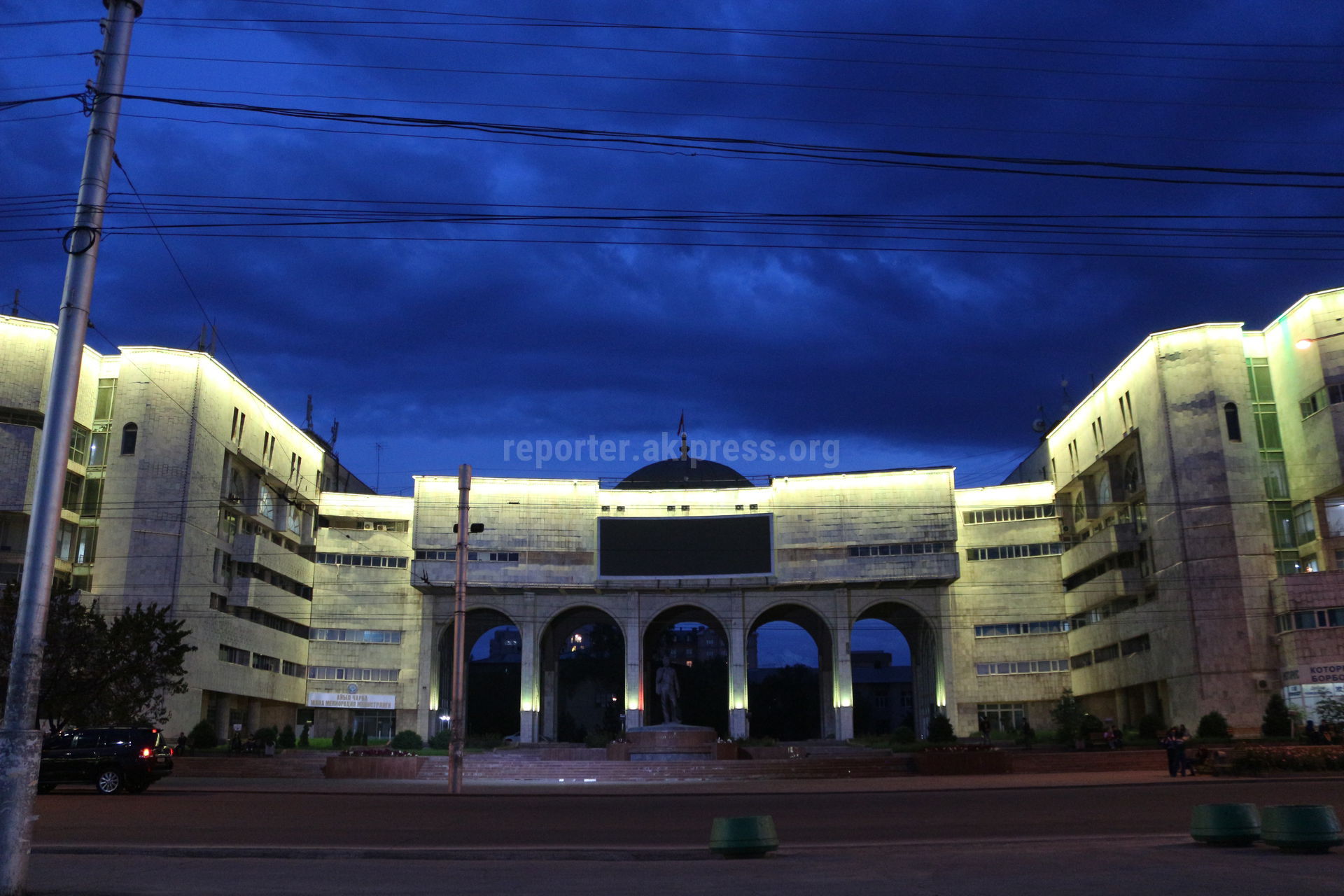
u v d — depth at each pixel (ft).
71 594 157.89
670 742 183.62
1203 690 196.65
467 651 307.78
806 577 258.16
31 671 40.91
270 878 47.60
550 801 103.71
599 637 369.50
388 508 272.72
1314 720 182.70
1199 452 205.77
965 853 55.21
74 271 44.57
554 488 265.75
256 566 239.30
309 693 259.19
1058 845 58.49
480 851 58.39
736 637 262.67
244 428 236.63
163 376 216.74
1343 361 191.01
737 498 266.36
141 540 208.13
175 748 184.96
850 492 261.03
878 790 118.32
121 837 67.82
